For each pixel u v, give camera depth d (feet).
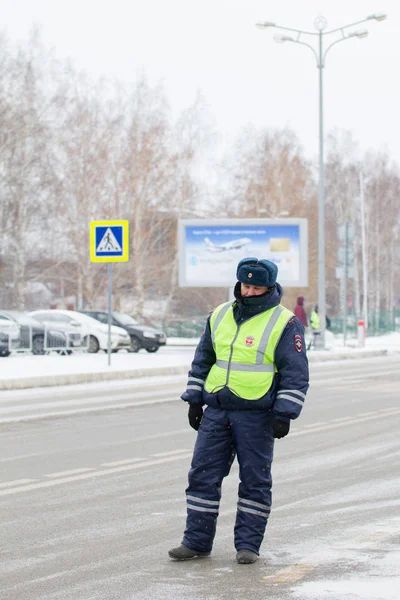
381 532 39.88
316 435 73.10
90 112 284.20
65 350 168.96
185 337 309.42
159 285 309.42
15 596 31.09
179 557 35.35
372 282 427.74
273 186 352.28
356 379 133.80
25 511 44.68
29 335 160.45
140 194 288.71
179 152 301.22
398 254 437.58
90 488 50.65
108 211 287.28
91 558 35.99
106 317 209.15
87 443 68.28
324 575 32.99
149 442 68.85
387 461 60.44
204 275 218.38
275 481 53.11
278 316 34.71
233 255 216.95
